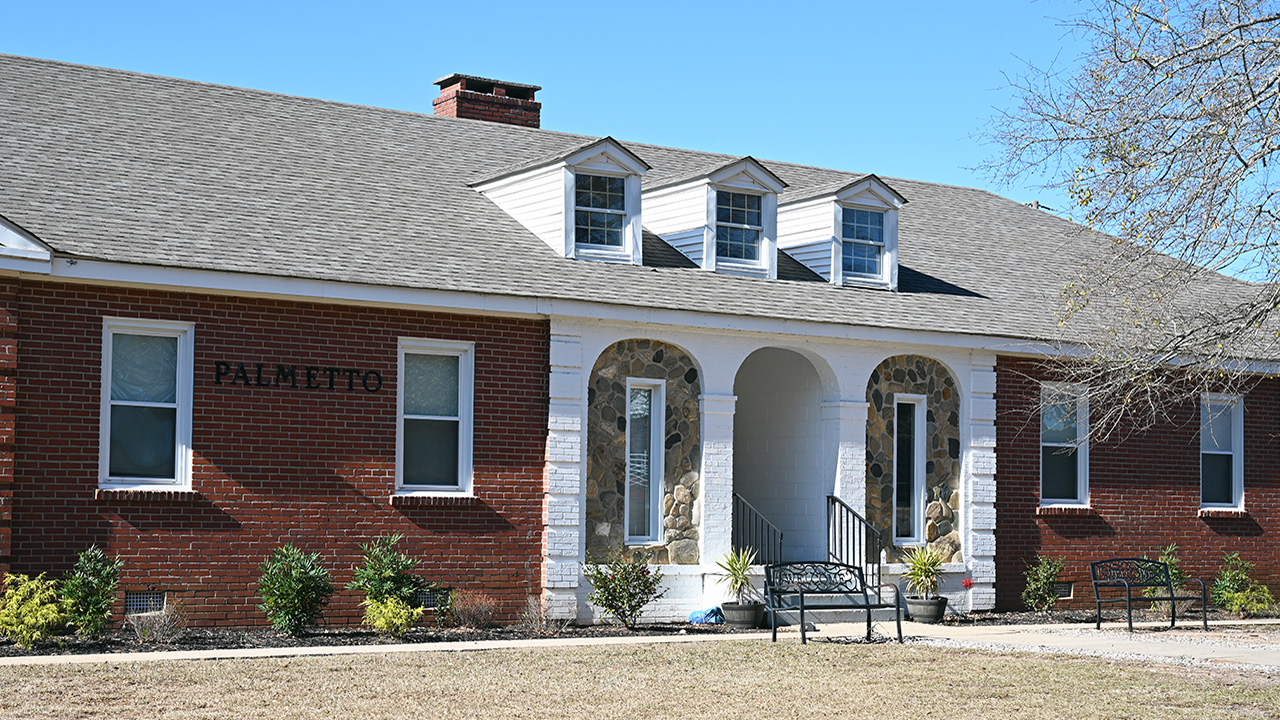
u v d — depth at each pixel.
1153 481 23.45
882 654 15.50
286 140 21.30
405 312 17.88
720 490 19.78
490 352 18.39
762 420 22.14
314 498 17.20
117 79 21.47
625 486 19.30
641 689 12.81
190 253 16.45
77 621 15.09
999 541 21.95
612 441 19.22
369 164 21.38
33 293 15.77
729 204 21.39
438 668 13.81
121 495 16.11
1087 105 14.87
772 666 14.41
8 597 15.04
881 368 21.31
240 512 16.75
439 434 18.23
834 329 20.34
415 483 18.05
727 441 19.88
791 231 22.81
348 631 16.91
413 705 11.77
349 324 17.53
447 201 20.83
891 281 22.41
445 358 18.34
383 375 17.70
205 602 16.52
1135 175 14.54
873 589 20.41
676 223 21.72
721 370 19.88
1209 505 24.12
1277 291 15.15
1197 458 23.91
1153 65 13.98
